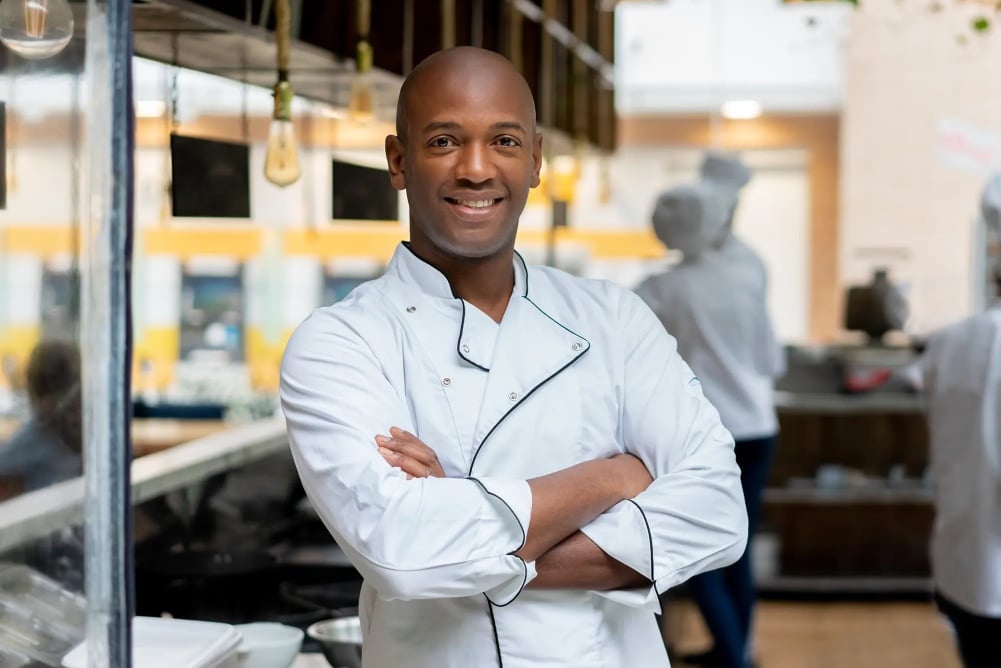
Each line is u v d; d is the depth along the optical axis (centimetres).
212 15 208
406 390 152
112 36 121
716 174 459
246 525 263
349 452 144
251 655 187
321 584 244
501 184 150
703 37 953
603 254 891
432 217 150
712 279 447
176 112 247
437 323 154
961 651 335
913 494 590
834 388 598
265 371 638
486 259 155
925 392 341
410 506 140
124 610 124
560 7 490
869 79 910
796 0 393
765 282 456
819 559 607
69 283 123
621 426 161
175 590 231
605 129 580
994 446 316
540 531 143
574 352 157
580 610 150
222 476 273
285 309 632
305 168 310
